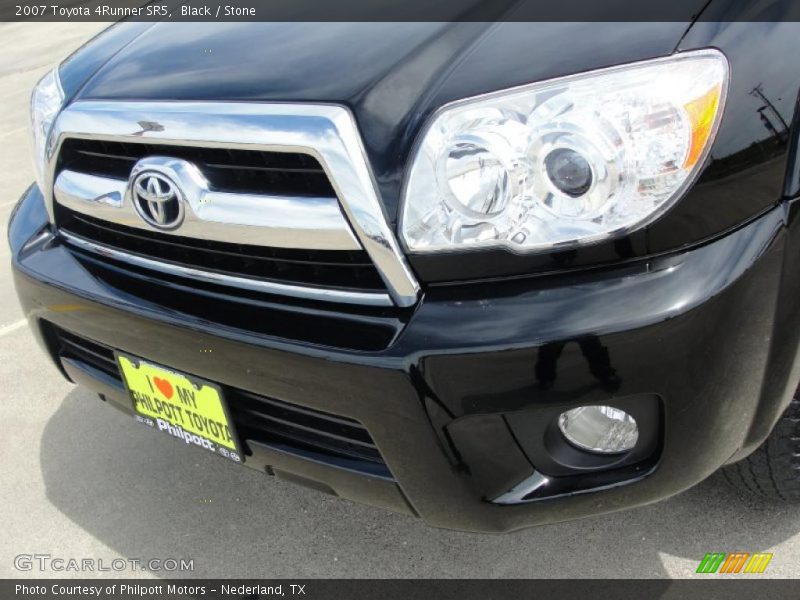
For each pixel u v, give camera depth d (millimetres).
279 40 1610
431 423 1321
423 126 1291
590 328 1231
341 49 1484
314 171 1339
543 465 1413
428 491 1420
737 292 1254
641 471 1394
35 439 2529
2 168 5156
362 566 1936
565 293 1259
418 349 1287
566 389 1264
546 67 1279
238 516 2139
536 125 1248
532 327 1247
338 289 1388
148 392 1754
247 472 2291
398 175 1292
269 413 1584
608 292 1244
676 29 1268
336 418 1463
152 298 1605
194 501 2207
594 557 1860
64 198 1750
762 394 1406
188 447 2418
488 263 1287
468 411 1304
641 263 1259
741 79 1255
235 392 1586
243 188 1429
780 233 1295
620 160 1219
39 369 2912
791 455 1676
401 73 1367
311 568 1951
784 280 1317
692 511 1938
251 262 1487
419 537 1996
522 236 1267
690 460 1374
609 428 1405
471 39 1396
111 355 1854
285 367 1408
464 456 1353
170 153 1498
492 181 1261
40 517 2211
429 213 1289
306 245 1369
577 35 1316
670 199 1233
